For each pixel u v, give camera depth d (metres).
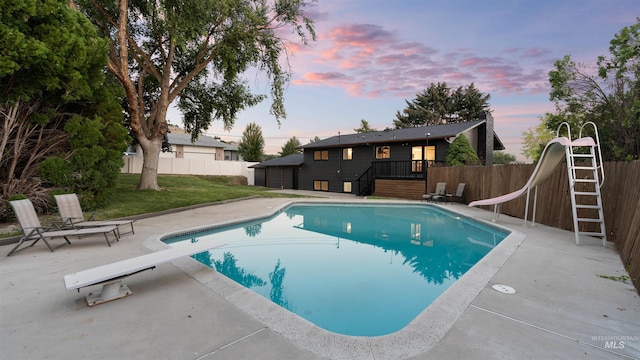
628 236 4.36
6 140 7.01
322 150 24.02
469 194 12.40
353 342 2.30
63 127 8.40
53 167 7.55
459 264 5.50
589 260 4.57
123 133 9.16
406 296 3.99
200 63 14.34
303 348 2.23
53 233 5.03
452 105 40.50
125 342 2.29
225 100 17.19
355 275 4.83
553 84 11.12
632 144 8.89
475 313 2.78
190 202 11.33
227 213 9.66
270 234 7.82
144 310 2.85
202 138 36.41
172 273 3.88
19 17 6.11
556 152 6.38
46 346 2.24
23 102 7.17
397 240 7.39
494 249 5.15
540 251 5.10
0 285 3.49
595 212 6.35
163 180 18.77
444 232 8.37
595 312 2.83
